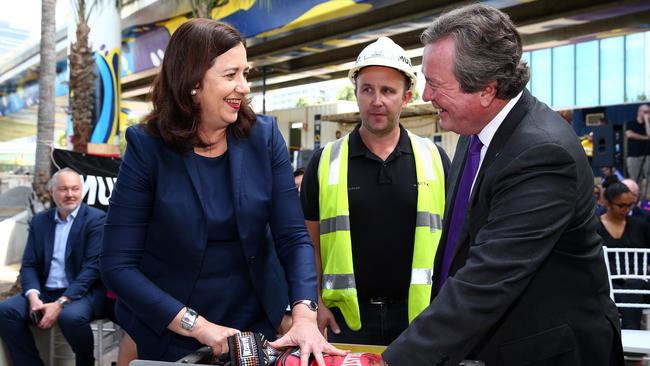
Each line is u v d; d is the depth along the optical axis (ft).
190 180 4.72
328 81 59.57
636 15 33.45
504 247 3.89
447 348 3.85
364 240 7.52
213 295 4.83
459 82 4.28
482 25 4.19
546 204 3.91
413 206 7.49
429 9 34.09
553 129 4.19
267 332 5.17
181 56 4.50
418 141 7.91
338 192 7.53
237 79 4.57
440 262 5.49
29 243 12.94
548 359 4.25
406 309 7.64
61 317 11.57
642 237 13.71
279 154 5.19
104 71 30.71
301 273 4.90
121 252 4.66
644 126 25.71
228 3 40.93
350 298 7.25
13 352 11.63
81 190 13.19
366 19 38.22
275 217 5.14
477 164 5.17
